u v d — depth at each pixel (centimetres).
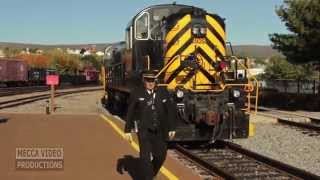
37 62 13162
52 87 2839
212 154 1460
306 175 1106
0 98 4344
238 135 1559
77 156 1297
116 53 2673
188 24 1653
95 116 2430
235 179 1048
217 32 1678
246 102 1670
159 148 948
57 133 1756
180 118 1521
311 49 3228
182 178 1038
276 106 3550
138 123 950
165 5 1853
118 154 1329
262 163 1298
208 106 1532
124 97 2398
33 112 2825
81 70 11575
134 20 1858
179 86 1560
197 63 1619
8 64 7062
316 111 3111
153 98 941
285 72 6925
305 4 3241
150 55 1786
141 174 1066
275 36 3444
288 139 1806
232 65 1681
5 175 1060
